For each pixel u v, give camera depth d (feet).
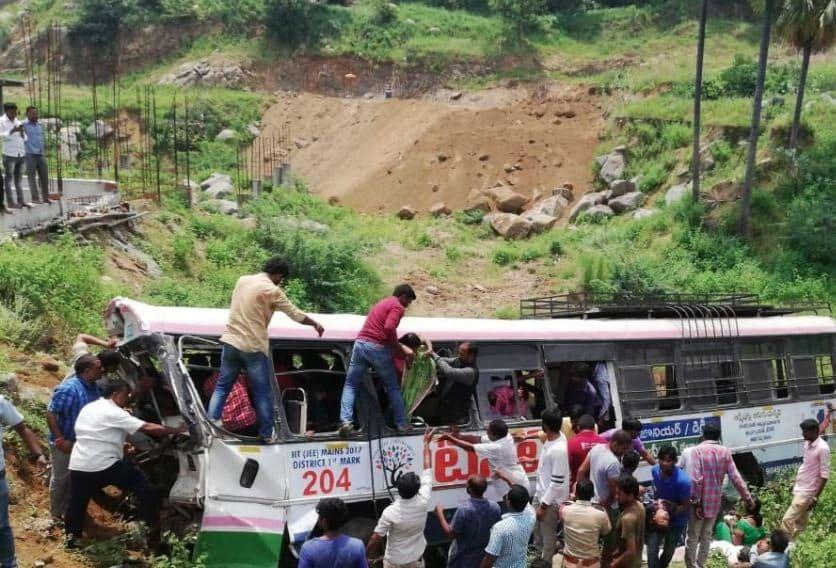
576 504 30.81
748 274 92.63
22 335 43.04
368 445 32.63
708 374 45.91
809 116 116.88
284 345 32.22
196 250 80.02
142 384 31.78
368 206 128.36
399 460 33.24
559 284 96.84
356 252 91.45
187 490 29.58
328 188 139.23
